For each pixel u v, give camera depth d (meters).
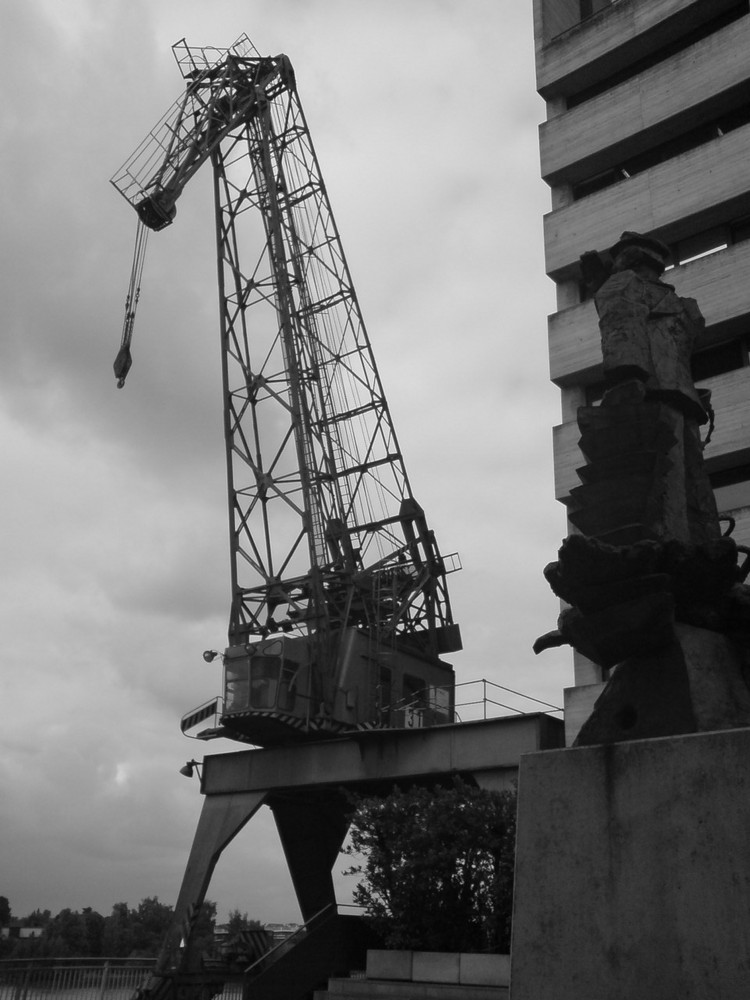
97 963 30.14
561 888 6.55
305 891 45.91
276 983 30.33
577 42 44.31
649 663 7.23
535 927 6.58
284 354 49.69
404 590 50.34
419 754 38.50
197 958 39.97
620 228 40.12
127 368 52.94
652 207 39.38
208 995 39.06
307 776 41.53
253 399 49.69
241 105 54.19
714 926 5.88
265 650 43.34
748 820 5.93
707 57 39.44
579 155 42.62
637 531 7.19
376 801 27.41
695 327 8.60
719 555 7.17
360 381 52.50
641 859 6.29
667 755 6.38
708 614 7.42
